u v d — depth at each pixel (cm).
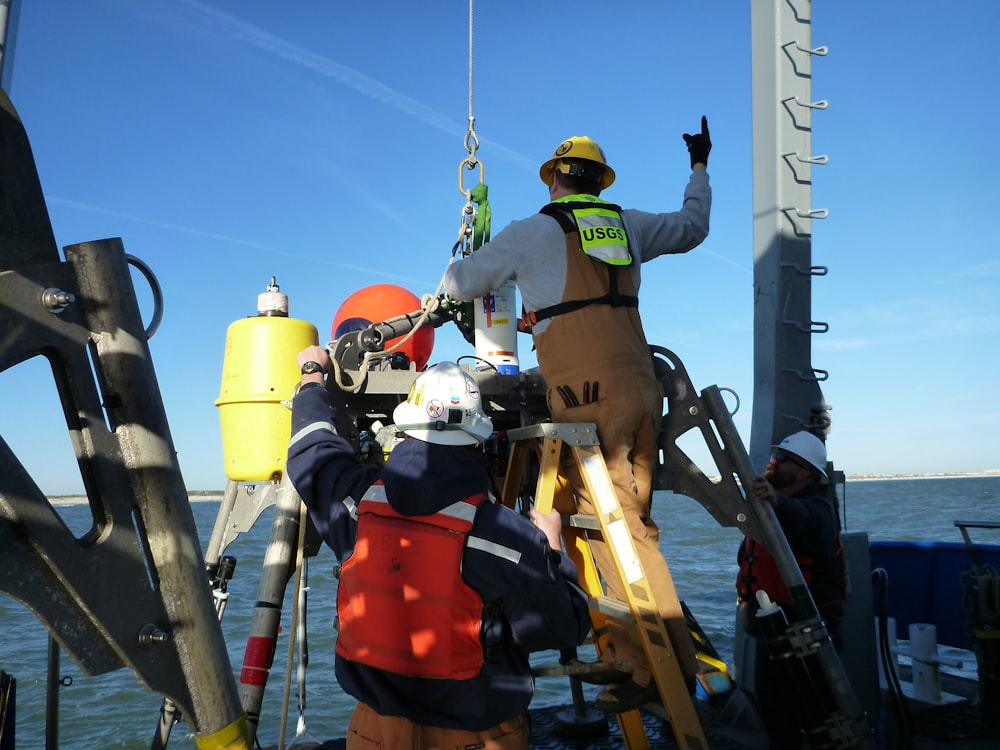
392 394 345
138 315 176
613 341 294
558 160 326
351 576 225
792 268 496
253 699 304
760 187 514
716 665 312
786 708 362
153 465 173
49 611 154
